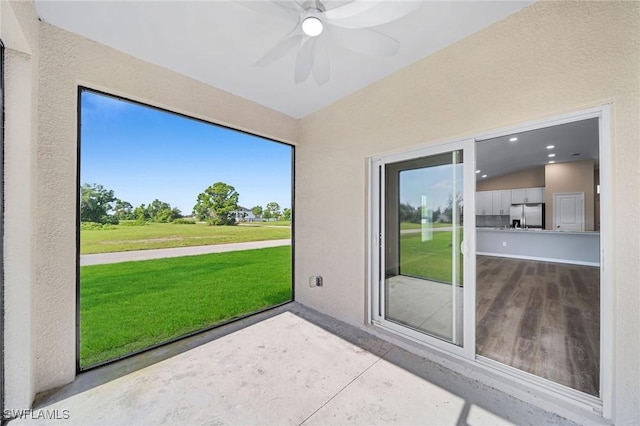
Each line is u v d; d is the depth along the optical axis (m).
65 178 1.74
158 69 2.19
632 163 1.25
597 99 1.35
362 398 1.61
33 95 1.55
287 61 2.15
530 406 1.53
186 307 3.39
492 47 1.74
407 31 1.79
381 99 2.43
